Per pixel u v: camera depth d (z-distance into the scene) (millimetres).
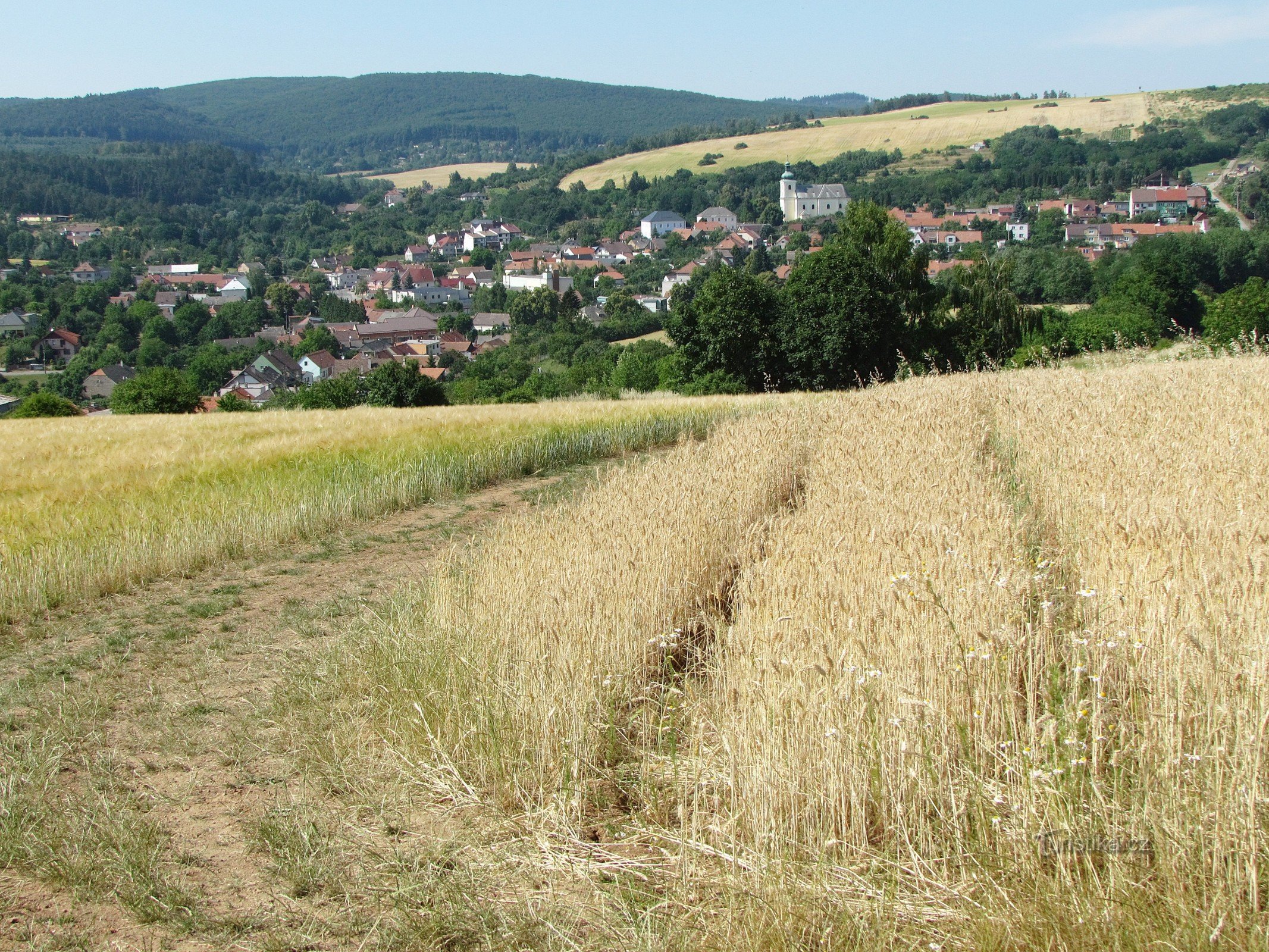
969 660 4648
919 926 3693
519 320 128750
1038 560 6059
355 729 6000
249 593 10156
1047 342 50375
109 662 7906
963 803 4117
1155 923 3354
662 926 3924
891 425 12883
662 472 10531
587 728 5258
